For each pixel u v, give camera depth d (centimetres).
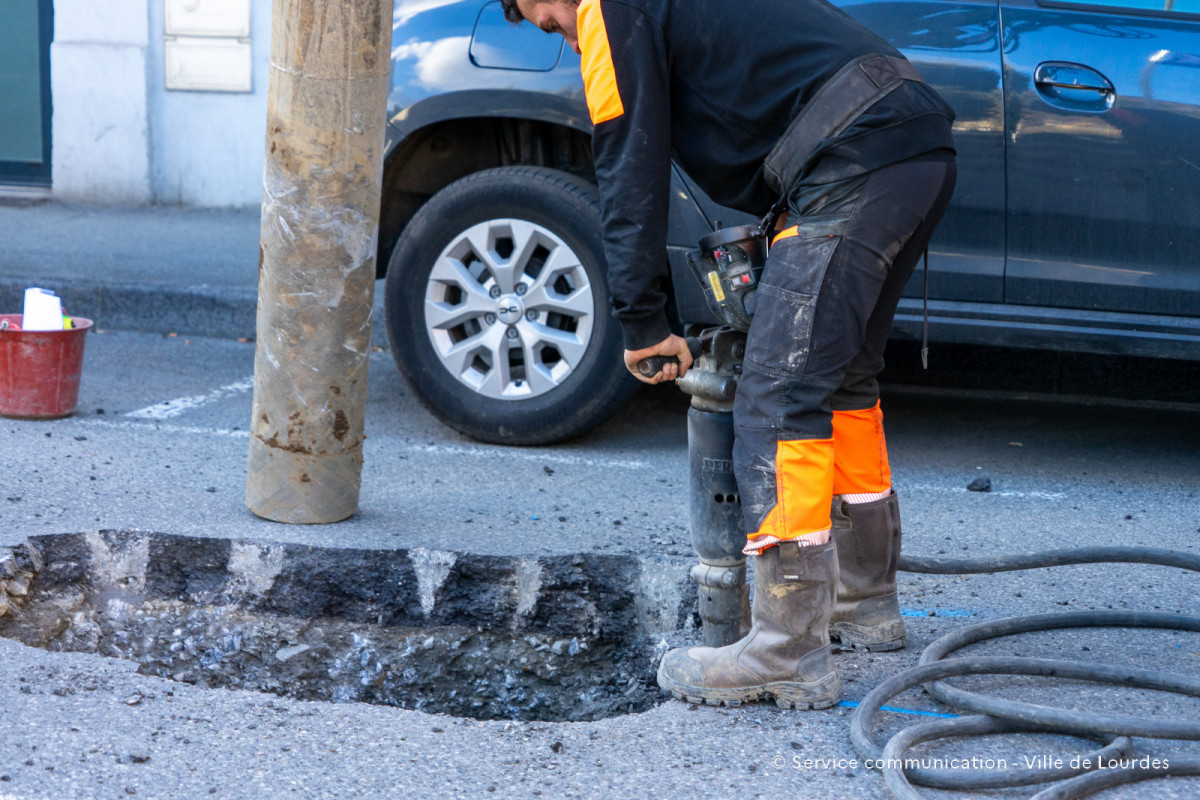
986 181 432
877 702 263
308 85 346
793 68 244
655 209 247
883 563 305
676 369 269
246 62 988
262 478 379
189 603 353
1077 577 362
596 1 246
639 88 245
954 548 387
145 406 536
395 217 523
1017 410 588
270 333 367
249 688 338
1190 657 303
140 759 241
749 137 253
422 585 358
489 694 350
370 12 346
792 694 271
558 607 358
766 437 254
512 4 271
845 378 286
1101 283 432
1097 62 423
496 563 360
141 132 996
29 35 1030
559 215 464
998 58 428
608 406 475
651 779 241
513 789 236
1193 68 418
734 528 281
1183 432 550
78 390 512
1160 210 423
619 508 416
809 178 245
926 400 606
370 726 262
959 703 263
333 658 345
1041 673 280
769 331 251
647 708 329
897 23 435
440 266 489
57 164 1003
